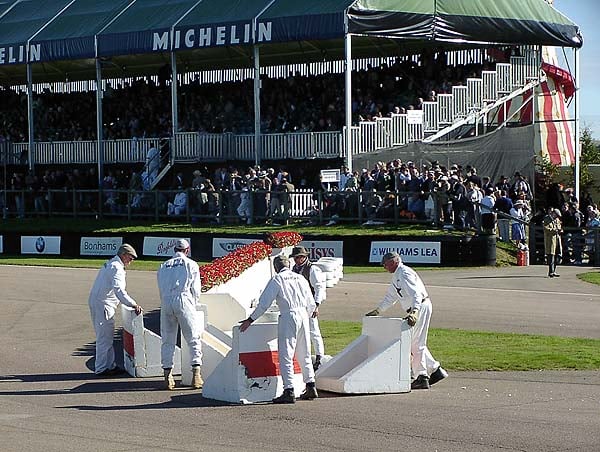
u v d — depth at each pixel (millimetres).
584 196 44125
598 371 15695
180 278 14922
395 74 44969
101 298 16234
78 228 40719
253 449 11023
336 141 39906
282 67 53844
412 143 39406
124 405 13680
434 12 40750
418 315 14359
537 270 31797
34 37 48500
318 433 11758
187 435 11742
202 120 47938
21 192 45844
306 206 37344
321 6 40156
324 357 15680
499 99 44219
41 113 55438
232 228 37469
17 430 12102
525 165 39969
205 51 50781
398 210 35469
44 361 17719
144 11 46375
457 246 32969
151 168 45031
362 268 33062
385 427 12016
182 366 15258
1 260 39031
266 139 42031
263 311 13531
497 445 11055
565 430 11750
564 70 52531
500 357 16828
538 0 43625
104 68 55656
